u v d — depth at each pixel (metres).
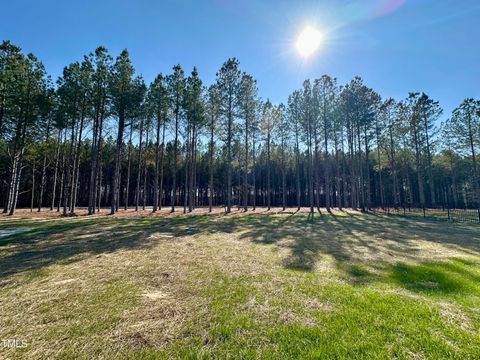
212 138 26.03
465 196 37.16
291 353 2.81
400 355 2.77
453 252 8.11
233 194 55.75
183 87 24.00
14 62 20.14
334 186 52.38
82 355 2.80
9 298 4.30
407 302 4.14
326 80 27.34
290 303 4.12
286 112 30.53
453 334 3.18
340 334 3.17
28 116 21.53
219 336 3.16
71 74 20.09
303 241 9.91
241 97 24.94
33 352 2.86
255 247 8.64
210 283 5.06
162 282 5.11
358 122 29.06
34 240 9.62
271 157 47.97
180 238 10.27
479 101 25.88
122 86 21.58
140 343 3.02
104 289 4.71
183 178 52.28
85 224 14.41
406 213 25.77
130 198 54.03
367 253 7.89
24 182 38.78
